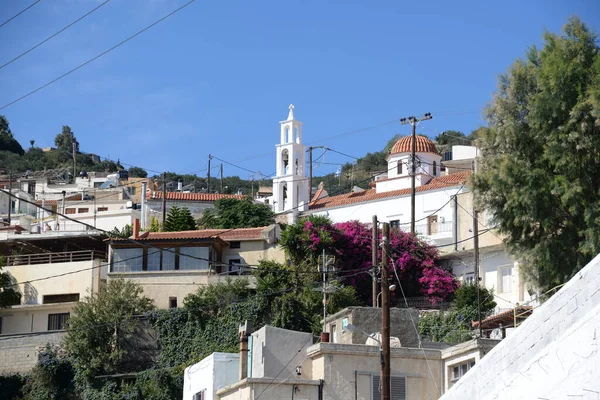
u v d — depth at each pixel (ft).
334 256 230.27
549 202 142.31
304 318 214.28
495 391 69.72
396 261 234.17
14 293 248.11
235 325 217.97
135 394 204.23
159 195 362.74
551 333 68.18
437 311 214.48
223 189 509.76
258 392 129.90
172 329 221.66
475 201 149.89
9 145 607.37
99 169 591.37
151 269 241.35
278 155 329.93
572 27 150.00
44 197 446.19
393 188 303.48
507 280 222.28
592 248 134.41
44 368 216.74
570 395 62.90
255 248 245.86
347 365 130.41
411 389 129.90
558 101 142.72
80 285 248.11
